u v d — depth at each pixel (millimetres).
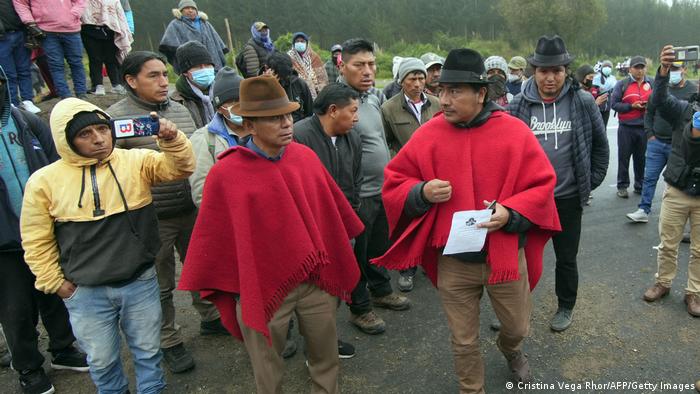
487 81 2203
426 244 2473
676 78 3297
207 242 2160
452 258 2410
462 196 2285
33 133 2746
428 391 2762
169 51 5879
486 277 2363
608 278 4031
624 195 6312
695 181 3213
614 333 3225
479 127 2326
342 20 37719
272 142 2074
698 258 3354
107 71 7004
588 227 5270
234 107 2055
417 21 41031
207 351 3250
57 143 2189
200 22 6211
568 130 3068
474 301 2479
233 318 2346
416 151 2426
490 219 2170
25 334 2764
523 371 2707
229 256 2193
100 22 6508
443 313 3627
